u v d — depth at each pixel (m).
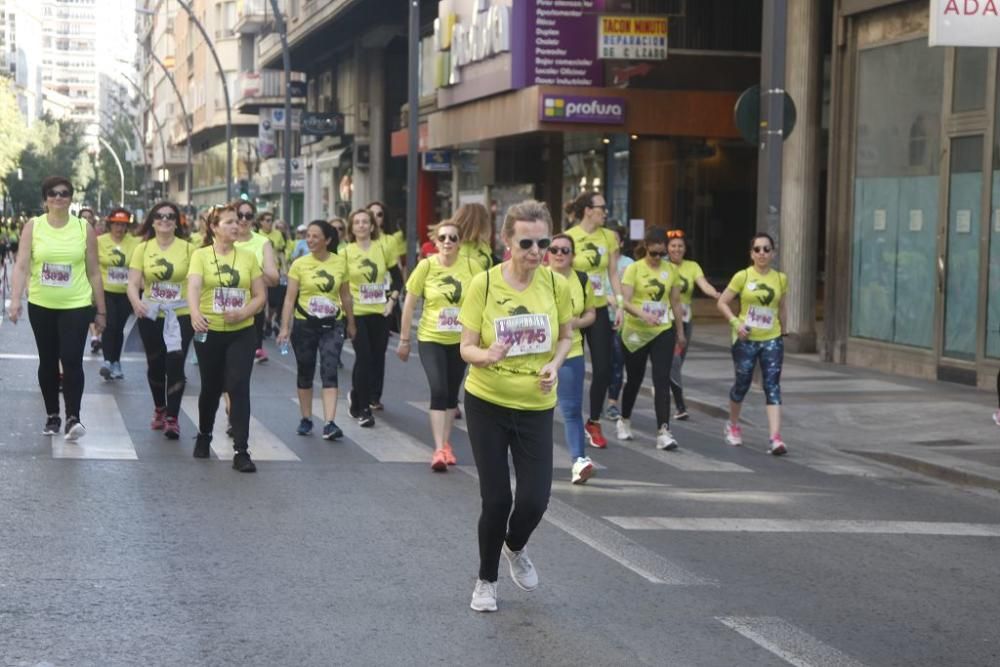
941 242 21.30
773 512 11.11
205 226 15.39
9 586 7.88
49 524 9.53
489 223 12.98
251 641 6.96
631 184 34.72
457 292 12.73
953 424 16.61
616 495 11.62
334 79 64.50
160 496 10.71
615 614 7.72
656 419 15.91
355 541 9.34
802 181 26.27
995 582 8.90
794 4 26.25
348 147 61.00
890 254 22.98
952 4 15.41
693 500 11.52
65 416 14.28
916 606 8.19
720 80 33.22
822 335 24.91
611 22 31.91
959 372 20.84
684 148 34.72
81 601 7.61
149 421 15.02
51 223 13.10
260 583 8.13
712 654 7.00
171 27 139.00
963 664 7.03
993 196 20.03
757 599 8.19
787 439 15.70
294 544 9.19
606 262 14.22
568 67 32.62
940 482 13.20
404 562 8.77
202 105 99.81
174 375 13.77
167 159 130.25
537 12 32.41
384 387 19.62
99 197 161.25
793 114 19.16
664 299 14.42
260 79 73.06
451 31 39.22
